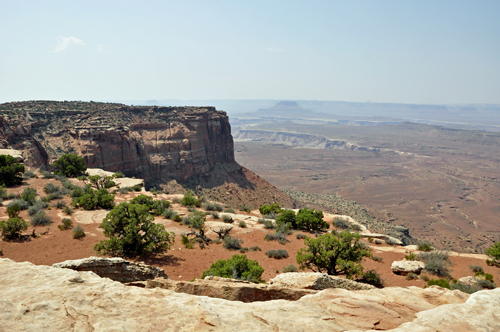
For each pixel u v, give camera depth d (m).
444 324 4.92
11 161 49.09
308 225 39.59
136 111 124.69
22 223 27.25
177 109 133.25
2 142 70.25
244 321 5.12
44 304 4.95
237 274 19.98
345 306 6.17
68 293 5.40
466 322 4.94
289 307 5.88
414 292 7.29
